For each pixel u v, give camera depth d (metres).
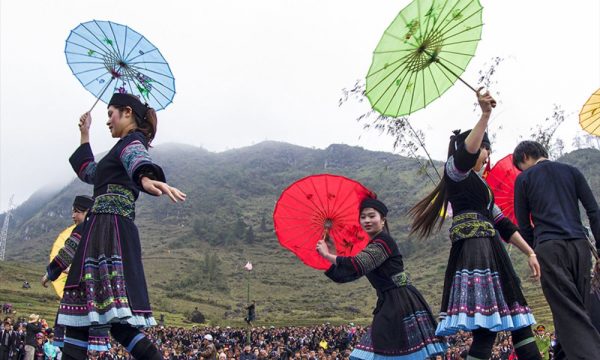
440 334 4.64
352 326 56.50
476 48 4.57
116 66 5.43
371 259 5.05
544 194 4.41
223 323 103.94
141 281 4.07
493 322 4.24
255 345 39.41
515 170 7.00
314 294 155.75
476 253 4.48
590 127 7.72
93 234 4.07
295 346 46.09
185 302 136.75
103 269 3.95
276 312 135.25
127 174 4.23
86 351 4.00
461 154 4.50
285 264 187.12
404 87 4.75
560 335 3.94
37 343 16.75
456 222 4.67
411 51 4.56
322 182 5.77
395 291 5.12
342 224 6.00
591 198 4.36
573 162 110.06
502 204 7.03
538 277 4.25
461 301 4.39
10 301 80.69
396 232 183.62
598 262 4.21
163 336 45.50
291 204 5.98
